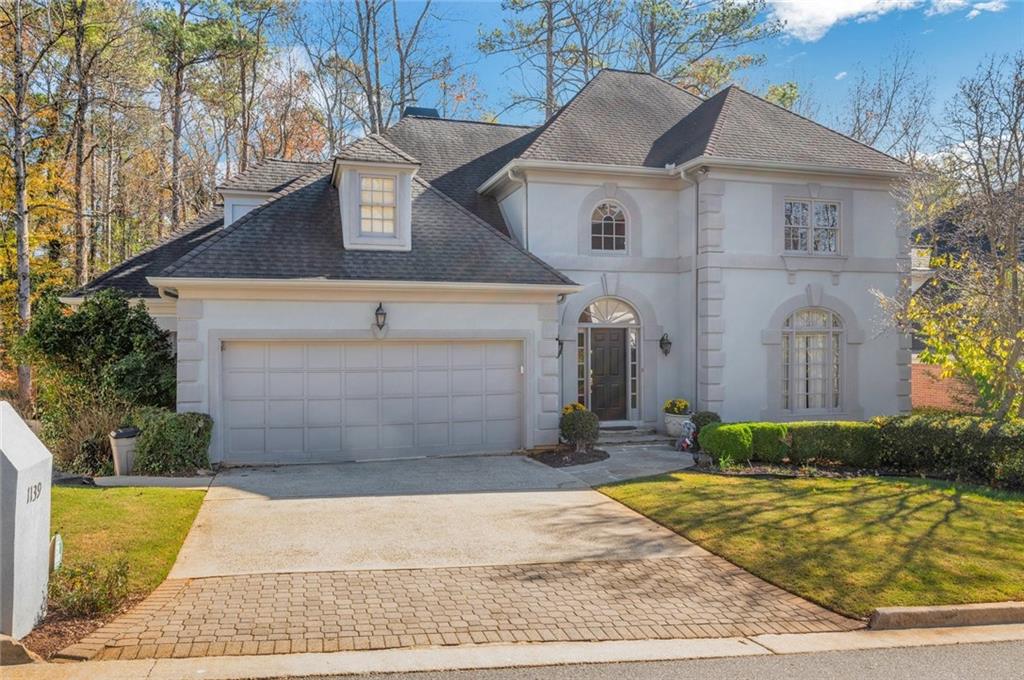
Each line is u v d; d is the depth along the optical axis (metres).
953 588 7.03
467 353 14.33
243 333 12.91
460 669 5.24
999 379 13.91
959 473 12.25
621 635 5.96
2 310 24.16
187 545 8.07
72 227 25.86
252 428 13.15
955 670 5.48
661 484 11.34
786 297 16.61
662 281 17.02
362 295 13.49
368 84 32.00
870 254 17.30
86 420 12.61
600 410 16.86
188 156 33.25
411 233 14.52
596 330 16.84
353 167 13.89
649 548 8.31
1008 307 12.98
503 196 17.89
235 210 17.41
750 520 9.27
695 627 6.18
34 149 25.53
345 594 6.67
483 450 14.41
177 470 11.88
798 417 16.77
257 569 7.32
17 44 19.78
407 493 10.83
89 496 9.45
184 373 12.63
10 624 5.16
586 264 16.44
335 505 10.02
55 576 6.16
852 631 6.25
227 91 32.56
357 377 13.68
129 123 26.95
